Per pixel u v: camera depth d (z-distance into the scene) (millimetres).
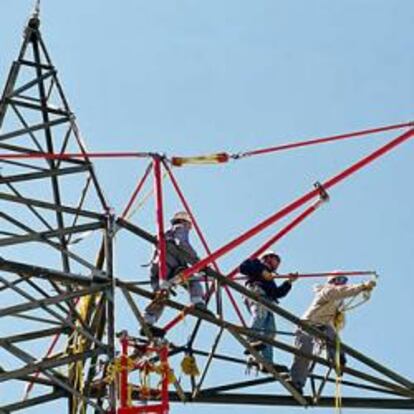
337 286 23219
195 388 21812
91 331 21219
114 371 19312
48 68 24625
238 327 21234
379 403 22500
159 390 21219
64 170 22484
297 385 22391
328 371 22250
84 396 20531
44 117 24188
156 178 21453
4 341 19969
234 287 21422
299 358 22547
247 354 22312
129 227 21391
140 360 19734
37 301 19906
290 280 22875
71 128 23812
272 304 21719
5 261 20047
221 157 21859
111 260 20719
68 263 22250
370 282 23000
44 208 21297
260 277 22797
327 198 21859
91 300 21562
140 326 20234
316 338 22391
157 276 21219
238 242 20672
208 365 21641
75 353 20781
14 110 24047
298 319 21859
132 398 21391
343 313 23125
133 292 20578
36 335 21172
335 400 22391
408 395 22453
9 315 19750
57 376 21469
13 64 24391
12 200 21203
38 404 20484
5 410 20094
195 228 21875
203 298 21359
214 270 21250
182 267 21406
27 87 24297
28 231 22328
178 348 21484
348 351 22125
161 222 20953
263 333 22125
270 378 22234
